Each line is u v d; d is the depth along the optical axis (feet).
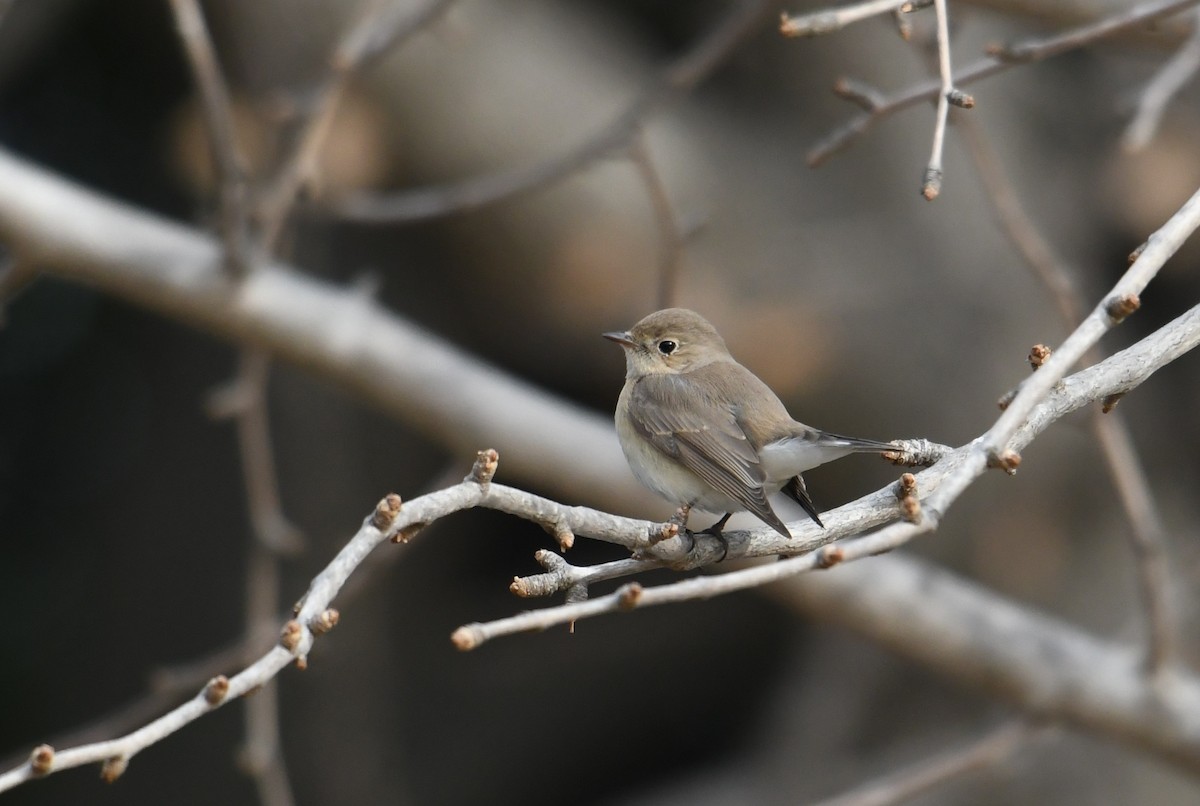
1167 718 28.60
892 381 43.21
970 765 28.55
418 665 53.01
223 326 29.99
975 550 43.45
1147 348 15.92
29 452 53.88
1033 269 26.53
